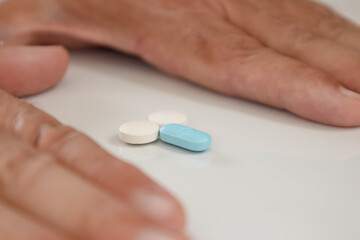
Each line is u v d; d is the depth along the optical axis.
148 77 0.22
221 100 0.20
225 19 0.23
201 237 0.14
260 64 0.20
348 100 0.18
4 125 0.15
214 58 0.21
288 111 0.19
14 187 0.13
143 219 0.12
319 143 0.17
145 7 0.23
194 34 0.22
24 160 0.13
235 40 0.21
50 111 0.19
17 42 0.24
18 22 0.24
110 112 0.19
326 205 0.15
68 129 0.15
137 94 0.21
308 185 0.16
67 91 0.21
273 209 0.15
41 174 0.13
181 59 0.21
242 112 0.19
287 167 0.16
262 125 0.19
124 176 0.13
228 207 0.15
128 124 0.18
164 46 0.22
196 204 0.15
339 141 0.18
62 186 0.13
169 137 0.17
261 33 0.22
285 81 0.19
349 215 0.15
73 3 0.24
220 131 0.18
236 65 0.20
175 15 0.22
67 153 0.14
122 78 0.22
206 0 0.23
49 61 0.20
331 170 0.16
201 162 0.17
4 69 0.19
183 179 0.16
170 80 0.22
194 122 0.19
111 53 0.25
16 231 0.12
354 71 0.19
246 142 0.18
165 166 0.16
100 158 0.14
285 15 0.22
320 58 0.20
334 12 0.24
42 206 0.13
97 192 0.13
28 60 0.20
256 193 0.15
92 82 0.22
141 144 0.18
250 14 0.22
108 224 0.12
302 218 0.15
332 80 0.18
